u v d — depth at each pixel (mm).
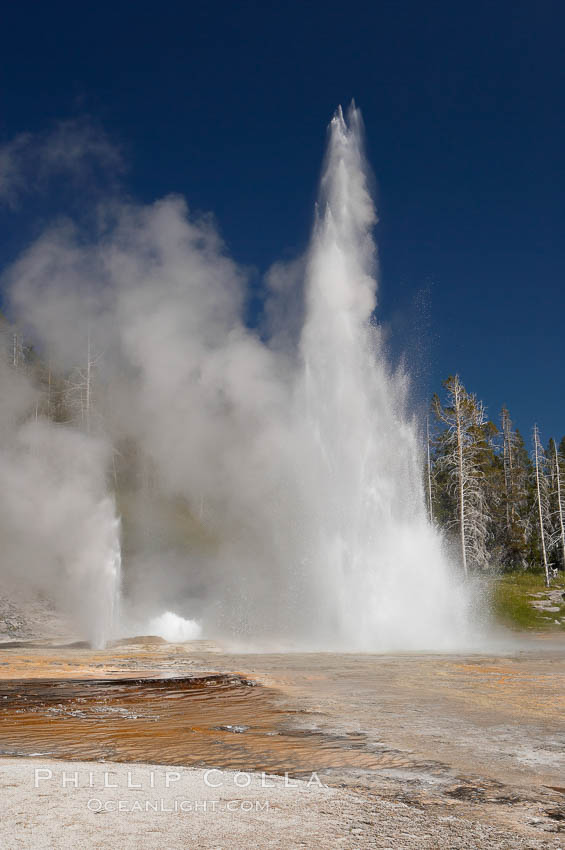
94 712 9555
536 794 5516
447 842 4262
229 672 14398
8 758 6691
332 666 15625
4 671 14414
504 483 61688
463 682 12852
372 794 5422
